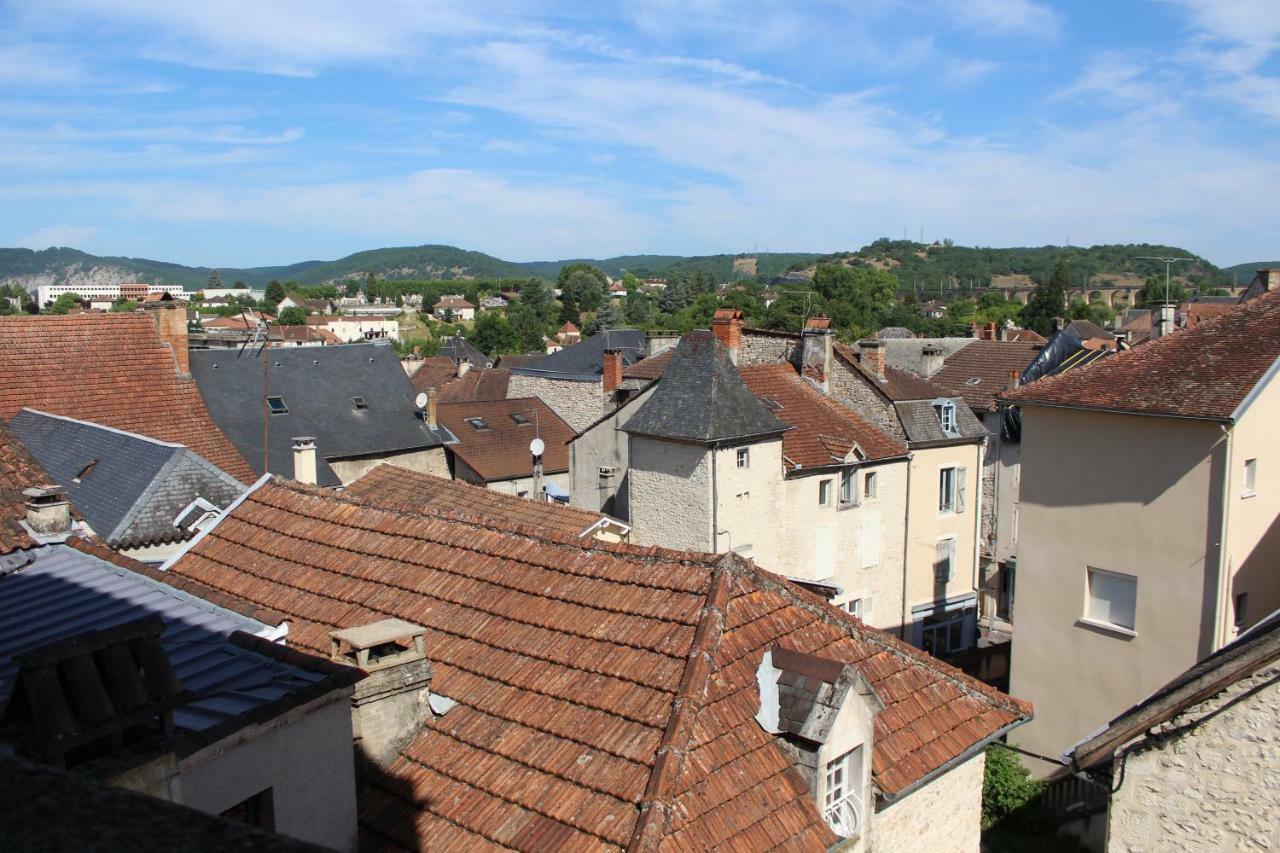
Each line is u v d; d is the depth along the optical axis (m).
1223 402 18.11
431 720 9.70
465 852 8.27
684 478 27.20
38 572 9.89
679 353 28.73
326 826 7.83
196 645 8.54
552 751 8.95
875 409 32.53
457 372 62.66
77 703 5.51
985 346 42.22
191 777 6.72
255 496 14.27
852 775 9.52
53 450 19.72
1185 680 10.84
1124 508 19.67
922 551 32.44
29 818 2.30
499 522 12.23
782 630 10.47
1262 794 10.14
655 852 7.67
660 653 9.64
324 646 10.84
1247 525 18.67
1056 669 21.00
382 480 22.36
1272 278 23.73
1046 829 19.22
